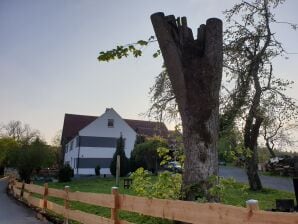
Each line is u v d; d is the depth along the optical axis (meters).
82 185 24.19
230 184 5.17
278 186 20.66
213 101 5.19
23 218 10.06
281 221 2.35
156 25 5.61
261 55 11.95
